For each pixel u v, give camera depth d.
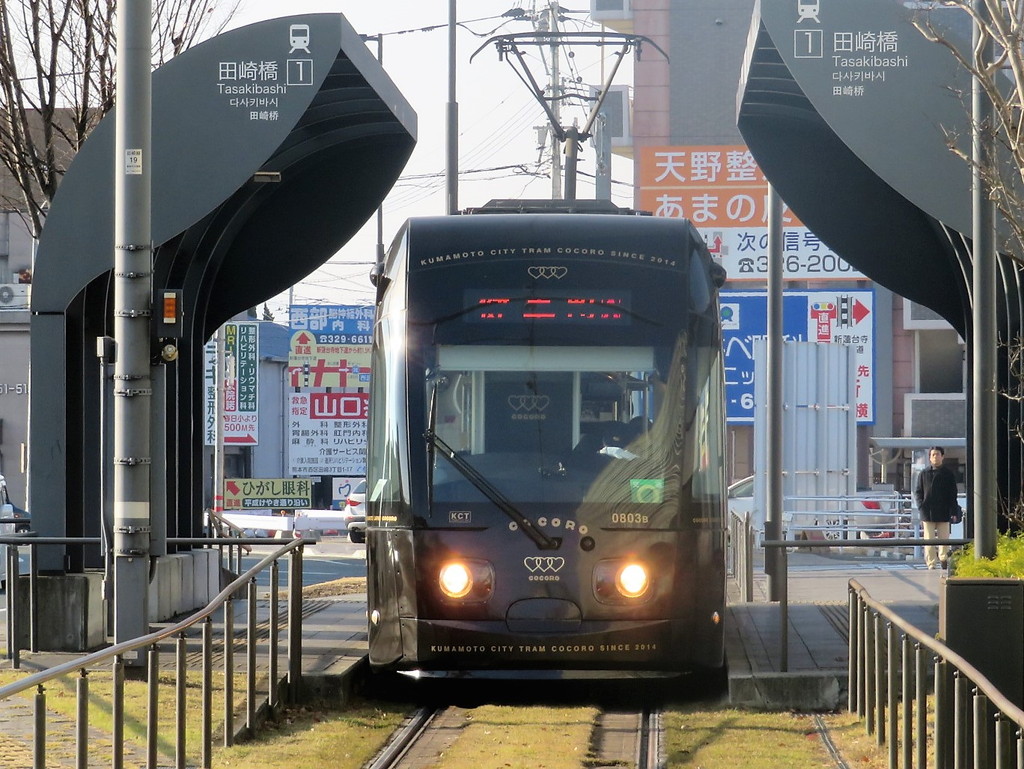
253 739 35.25
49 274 48.09
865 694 37.09
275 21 48.56
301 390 189.25
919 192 47.59
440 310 42.97
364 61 51.78
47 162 63.12
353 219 62.34
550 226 44.09
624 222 44.56
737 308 138.75
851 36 47.88
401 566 41.81
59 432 48.44
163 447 48.81
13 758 31.33
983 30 41.81
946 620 32.59
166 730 35.00
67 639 48.44
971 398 54.97
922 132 47.69
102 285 50.19
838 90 47.78
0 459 158.62
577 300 43.00
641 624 41.22
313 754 33.34
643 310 43.06
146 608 42.00
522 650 41.00
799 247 142.12
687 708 42.06
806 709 41.00
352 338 190.00
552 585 41.25
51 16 62.06
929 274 59.16
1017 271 48.44
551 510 41.62
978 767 25.31
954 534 102.31
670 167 143.75
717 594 42.47
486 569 41.34
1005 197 44.03
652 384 42.59
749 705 41.12
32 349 48.31
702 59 154.25
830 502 101.06
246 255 62.78
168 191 48.50
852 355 99.88
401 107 57.94
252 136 48.56
